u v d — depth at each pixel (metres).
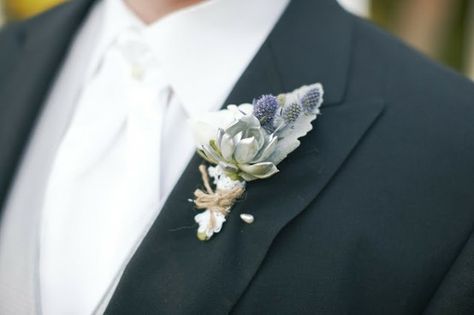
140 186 0.65
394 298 0.61
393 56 0.68
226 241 0.61
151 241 0.62
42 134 0.72
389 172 0.62
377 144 0.63
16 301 0.67
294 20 0.67
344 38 0.68
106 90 0.70
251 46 0.67
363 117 0.64
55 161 0.70
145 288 0.61
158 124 0.66
